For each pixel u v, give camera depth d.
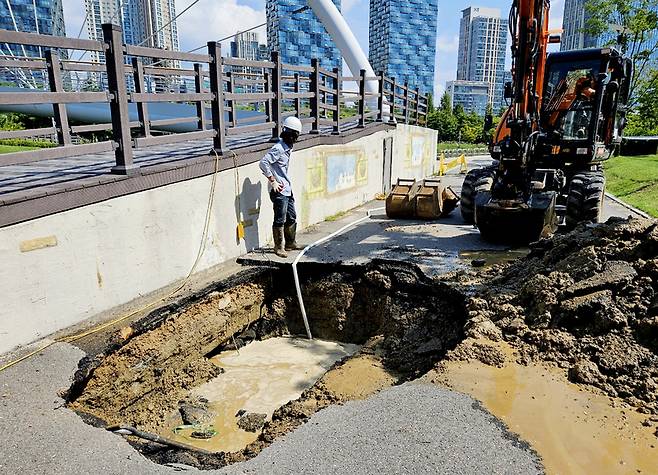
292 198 7.85
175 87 13.82
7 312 4.41
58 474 3.19
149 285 5.92
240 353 6.94
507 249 8.18
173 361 5.73
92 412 4.46
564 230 9.34
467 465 3.18
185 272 6.50
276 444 3.48
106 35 5.23
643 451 3.37
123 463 3.34
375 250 8.07
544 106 9.50
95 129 6.20
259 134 10.88
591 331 4.71
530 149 7.64
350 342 7.35
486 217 8.26
